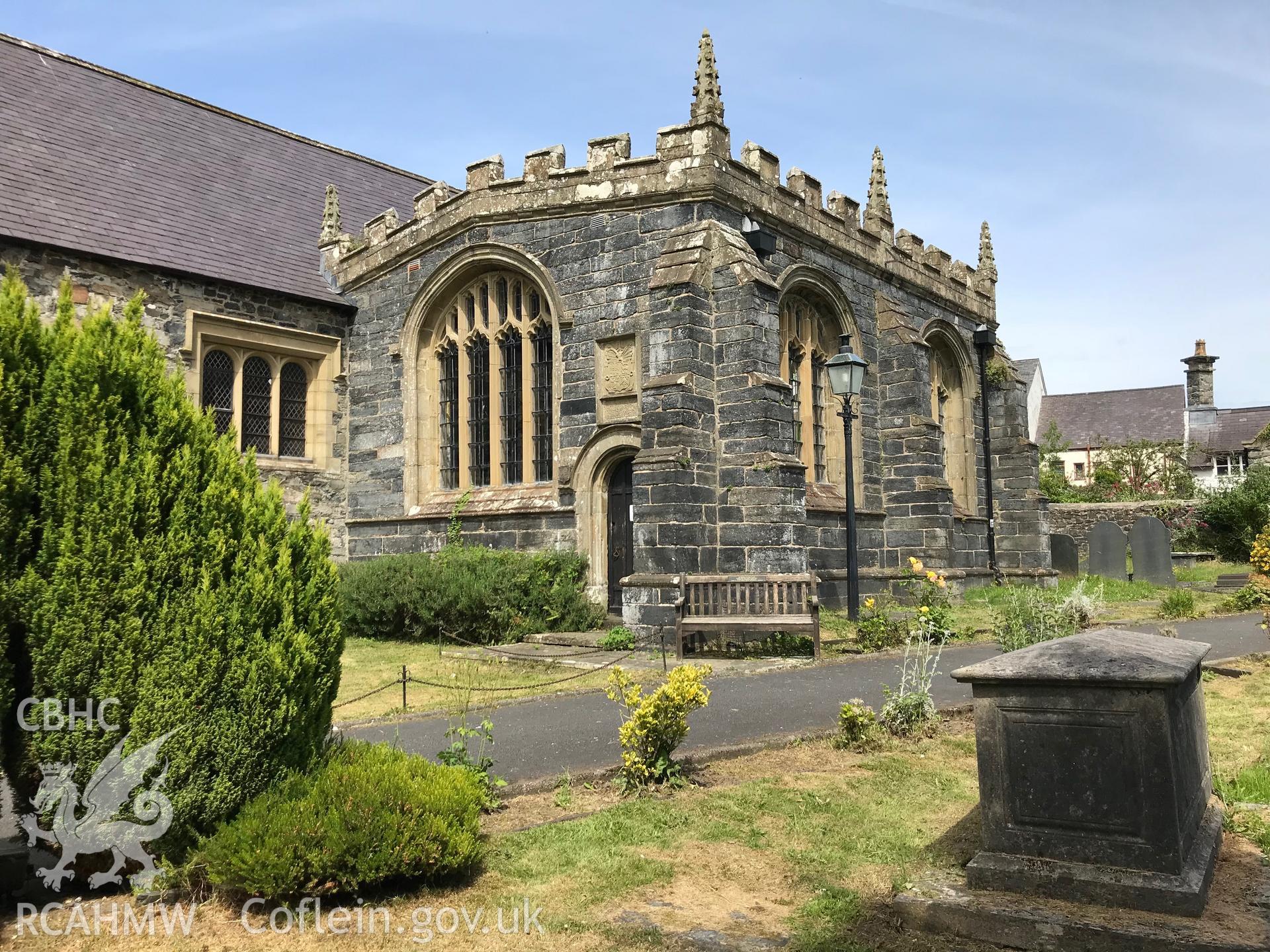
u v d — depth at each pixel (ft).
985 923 13.75
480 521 57.16
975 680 15.14
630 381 50.75
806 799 20.36
